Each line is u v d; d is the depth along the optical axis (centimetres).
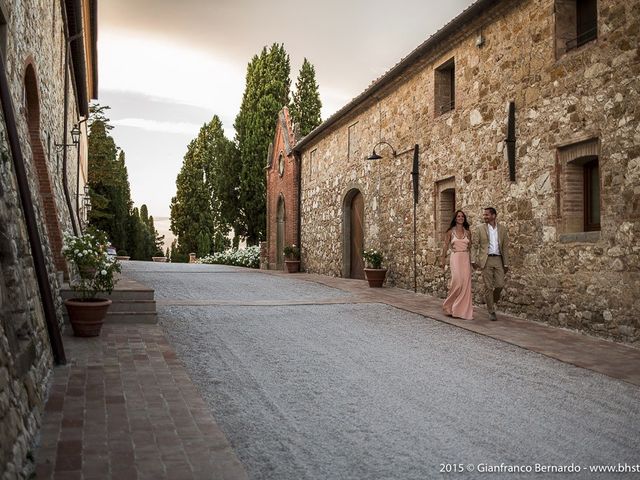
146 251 5288
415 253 1403
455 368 631
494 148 1083
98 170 3553
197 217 4516
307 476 346
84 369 572
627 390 550
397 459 376
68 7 1341
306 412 473
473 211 1152
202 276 1847
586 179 902
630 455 392
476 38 1145
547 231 930
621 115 778
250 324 892
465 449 396
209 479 324
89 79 2642
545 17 946
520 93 1007
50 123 1103
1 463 281
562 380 584
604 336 798
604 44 811
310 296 1285
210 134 4559
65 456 349
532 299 960
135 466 338
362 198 1806
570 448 402
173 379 545
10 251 443
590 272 831
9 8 613
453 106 1320
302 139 2234
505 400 514
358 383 566
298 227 2372
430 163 1337
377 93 1617
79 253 753
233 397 509
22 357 394
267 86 3256
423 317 986
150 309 877
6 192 495
